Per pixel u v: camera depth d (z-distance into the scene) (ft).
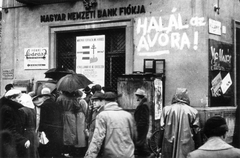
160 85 32.14
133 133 17.02
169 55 33.78
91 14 38.65
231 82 35.35
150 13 35.04
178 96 21.17
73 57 40.27
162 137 21.54
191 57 32.68
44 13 41.81
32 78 42.22
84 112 27.81
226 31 35.22
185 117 20.43
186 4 33.12
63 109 24.81
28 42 42.70
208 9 32.81
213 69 32.60
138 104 29.25
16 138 19.22
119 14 36.91
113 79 37.73
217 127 10.39
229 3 35.81
